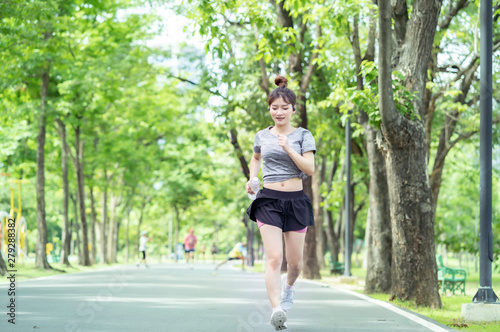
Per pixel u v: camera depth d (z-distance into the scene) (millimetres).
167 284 16859
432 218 11523
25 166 30594
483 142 9406
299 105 22125
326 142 25594
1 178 35000
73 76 25781
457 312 10484
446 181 43438
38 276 21031
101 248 42594
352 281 20500
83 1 22156
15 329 7418
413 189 11477
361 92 11375
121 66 25453
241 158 26875
